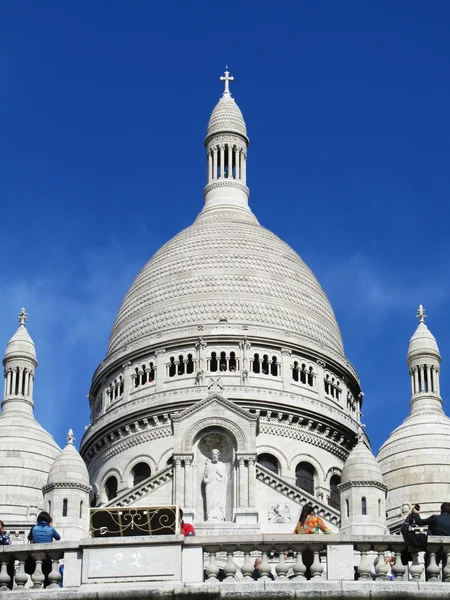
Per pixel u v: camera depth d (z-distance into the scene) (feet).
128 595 143.84
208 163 503.61
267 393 411.34
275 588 144.46
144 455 408.46
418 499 379.14
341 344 454.40
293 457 406.62
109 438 418.31
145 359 427.74
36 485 378.53
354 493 338.54
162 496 349.41
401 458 387.14
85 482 342.23
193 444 350.02
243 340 422.41
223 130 502.38
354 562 151.84
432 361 418.31
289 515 345.10
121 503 348.79
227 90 517.55
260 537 152.15
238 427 350.43
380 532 332.19
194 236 463.83
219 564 161.99
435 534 154.40
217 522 334.85
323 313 449.06
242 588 144.46
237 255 451.94
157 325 434.71
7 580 152.35
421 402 412.36
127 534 159.43
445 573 148.97
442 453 386.32
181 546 151.23
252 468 345.51
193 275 445.37
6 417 398.21
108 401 434.30
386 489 344.49
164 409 411.34
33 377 413.18
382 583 145.69
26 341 415.64
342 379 437.99
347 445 422.41
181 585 147.84
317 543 152.25
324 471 410.11
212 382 374.43
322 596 142.92
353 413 441.27
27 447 385.70
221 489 342.64
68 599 144.97
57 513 336.08
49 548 152.25
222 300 435.94
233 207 487.20
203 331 424.46
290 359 424.46
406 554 152.15
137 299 450.30
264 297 438.40
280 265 453.58
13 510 372.17
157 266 456.86
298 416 411.54
